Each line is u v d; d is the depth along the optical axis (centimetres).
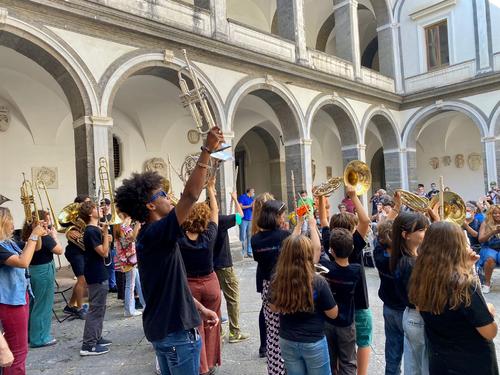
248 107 1633
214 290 422
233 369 452
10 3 780
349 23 1702
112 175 916
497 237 737
